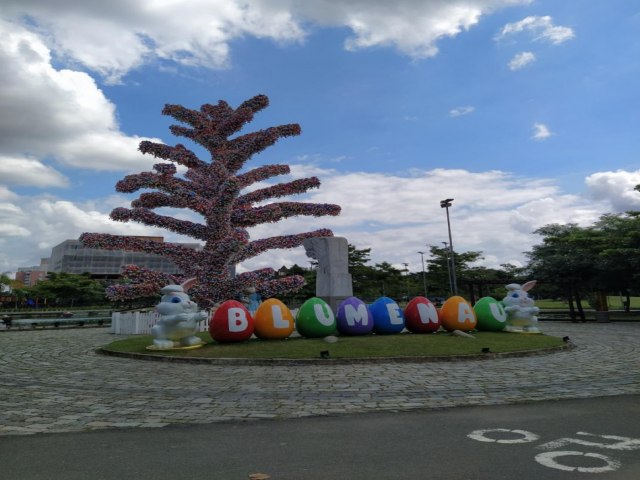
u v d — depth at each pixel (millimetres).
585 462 4762
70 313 36562
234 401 7691
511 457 4934
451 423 6336
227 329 13828
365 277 61156
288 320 14672
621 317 31281
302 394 8195
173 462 4863
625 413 6816
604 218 32875
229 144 26656
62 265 96562
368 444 5430
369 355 12000
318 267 22125
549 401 7645
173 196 24234
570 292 29750
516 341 14594
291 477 4418
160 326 13586
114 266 98812
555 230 34312
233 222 25688
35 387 8961
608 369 10758
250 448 5309
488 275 59844
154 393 8352
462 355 12188
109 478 4438
